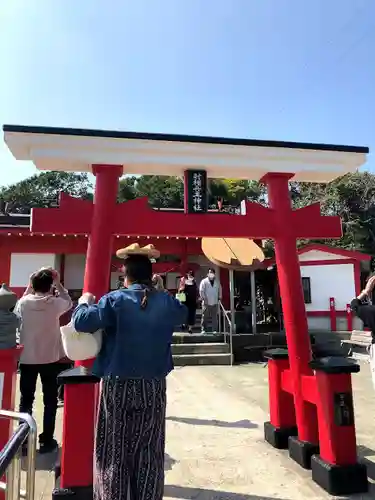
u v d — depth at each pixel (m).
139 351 2.32
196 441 4.47
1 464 1.46
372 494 3.21
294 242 4.02
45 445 4.14
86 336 2.46
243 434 4.70
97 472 2.30
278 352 4.39
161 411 2.33
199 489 3.32
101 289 3.50
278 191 4.12
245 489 3.32
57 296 4.33
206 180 4.02
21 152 3.81
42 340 4.13
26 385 4.15
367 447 4.29
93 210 3.68
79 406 3.08
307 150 4.09
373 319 3.79
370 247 24.86
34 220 3.57
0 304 3.46
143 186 33.09
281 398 4.30
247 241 12.80
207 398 6.55
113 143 3.72
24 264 13.23
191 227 3.84
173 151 3.85
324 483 3.29
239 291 14.05
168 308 2.45
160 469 2.28
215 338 10.98
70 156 3.70
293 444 3.89
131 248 2.59
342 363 3.41
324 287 14.09
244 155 4.00
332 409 3.35
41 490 3.29
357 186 25.86
